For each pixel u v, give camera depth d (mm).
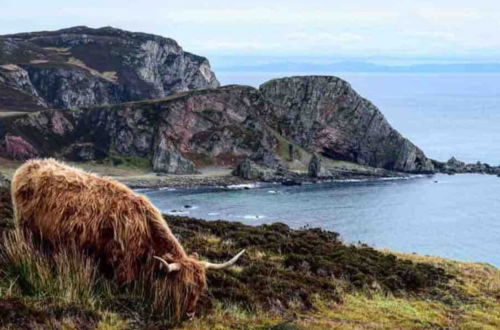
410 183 155750
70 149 189375
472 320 14383
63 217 10414
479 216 107000
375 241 84938
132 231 10305
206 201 123438
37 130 191375
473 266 21406
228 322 11031
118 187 10781
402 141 193625
